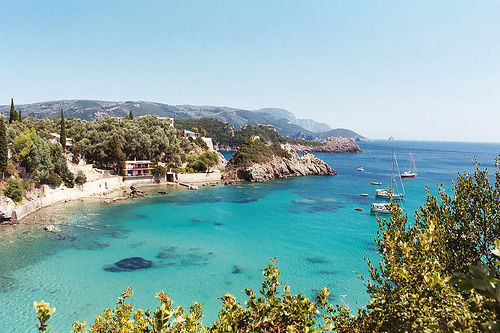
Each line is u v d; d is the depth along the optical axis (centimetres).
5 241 5556
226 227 7138
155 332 1056
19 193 7169
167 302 1135
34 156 8250
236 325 1059
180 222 7444
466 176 1492
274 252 5625
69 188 9238
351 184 13962
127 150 13100
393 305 1057
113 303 3747
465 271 1274
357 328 1165
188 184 12975
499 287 543
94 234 6238
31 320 3331
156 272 4672
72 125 14200
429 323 879
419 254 1143
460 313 848
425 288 995
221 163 18775
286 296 1109
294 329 908
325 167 17725
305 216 8238
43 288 4025
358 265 5062
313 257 5400
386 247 1288
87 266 4750
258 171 14988
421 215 1502
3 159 7138
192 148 17225
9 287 4006
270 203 9825
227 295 1158
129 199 9806
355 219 7969
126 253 5372
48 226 6319
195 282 4394
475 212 1391
